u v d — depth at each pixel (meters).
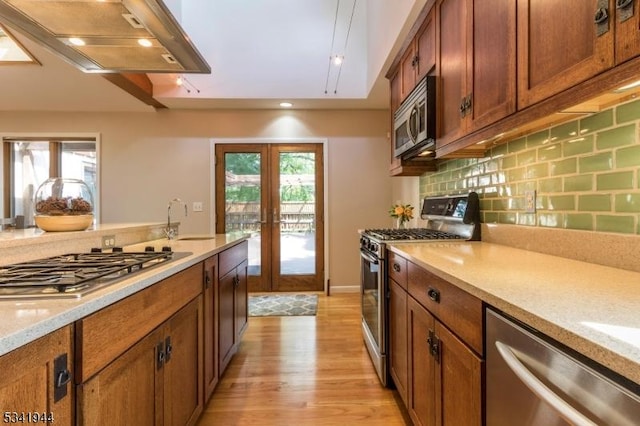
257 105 4.06
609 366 0.52
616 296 0.80
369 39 3.62
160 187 4.21
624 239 1.10
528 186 1.59
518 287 0.90
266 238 4.33
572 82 0.92
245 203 4.31
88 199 1.84
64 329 0.77
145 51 1.63
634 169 1.08
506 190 1.77
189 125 4.22
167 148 4.21
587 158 1.26
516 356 0.76
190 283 1.54
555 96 0.99
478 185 2.06
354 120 4.30
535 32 1.07
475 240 1.98
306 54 3.80
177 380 1.38
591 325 0.61
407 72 2.46
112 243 2.01
